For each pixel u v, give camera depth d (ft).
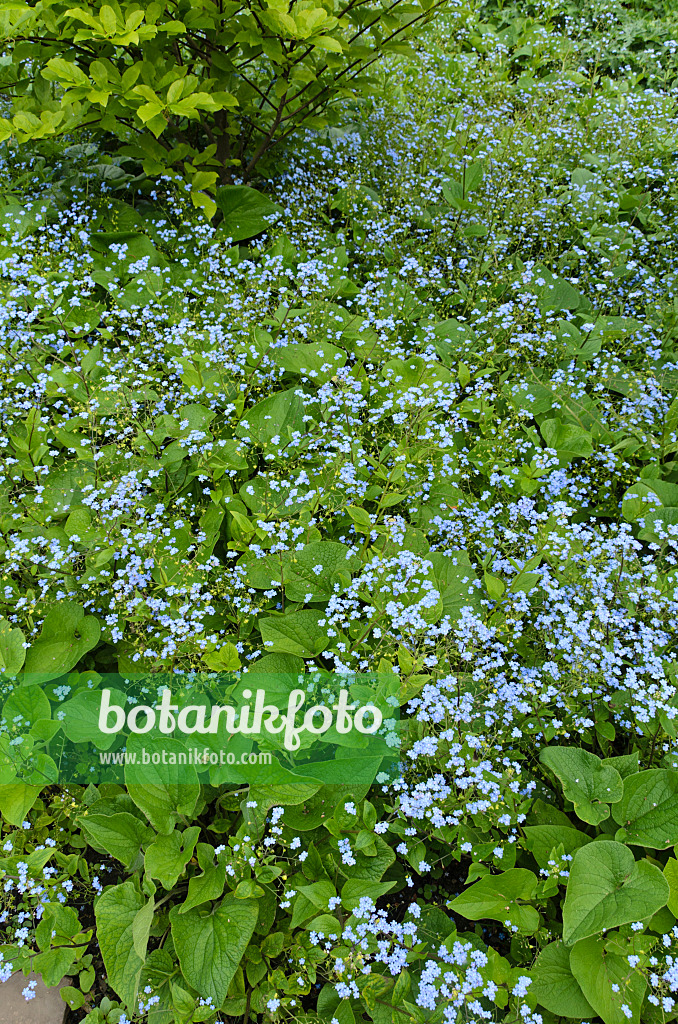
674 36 10.36
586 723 3.97
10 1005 3.74
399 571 4.32
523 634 4.49
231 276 5.98
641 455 5.41
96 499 4.64
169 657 4.07
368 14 5.63
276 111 6.14
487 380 5.81
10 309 5.18
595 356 5.87
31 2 5.37
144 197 6.91
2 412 4.99
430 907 3.78
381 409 4.98
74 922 3.72
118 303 5.60
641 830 3.72
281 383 5.49
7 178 6.38
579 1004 3.42
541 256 6.71
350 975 3.40
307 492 4.68
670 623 4.38
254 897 3.61
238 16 5.53
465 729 4.09
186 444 4.79
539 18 10.51
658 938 3.56
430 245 6.57
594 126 8.38
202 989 3.40
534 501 5.04
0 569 4.42
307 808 3.81
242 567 4.35
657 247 6.87
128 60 6.13
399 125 7.84
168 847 3.64
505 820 3.68
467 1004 3.27
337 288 5.90
